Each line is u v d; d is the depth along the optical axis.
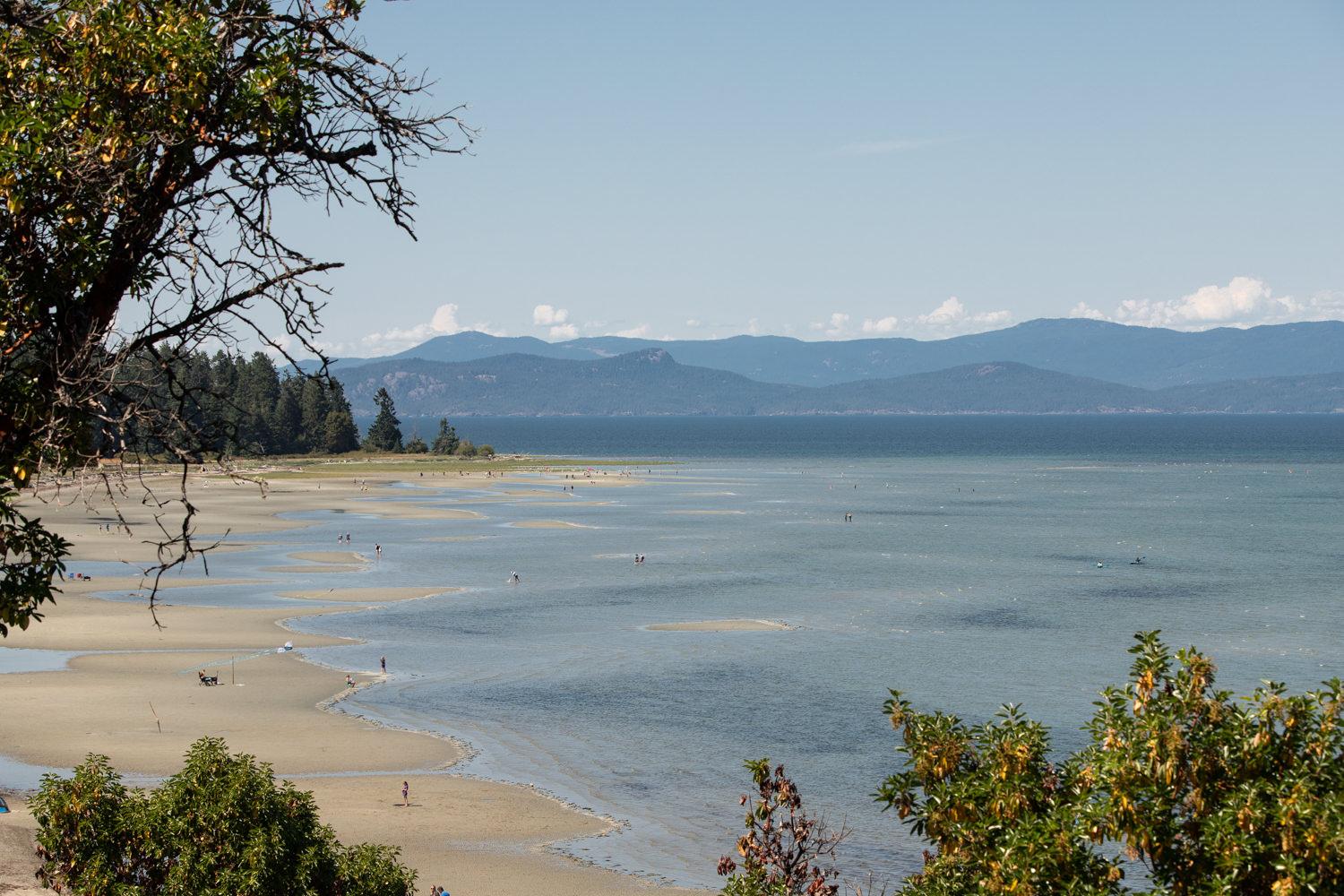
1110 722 19.28
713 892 58.19
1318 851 16.33
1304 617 131.75
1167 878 18.59
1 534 14.78
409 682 99.00
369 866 47.47
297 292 14.68
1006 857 18.94
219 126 14.63
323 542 196.62
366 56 14.76
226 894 42.72
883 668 105.00
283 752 78.94
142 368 14.59
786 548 191.50
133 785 69.38
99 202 13.90
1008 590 150.38
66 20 14.27
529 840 64.38
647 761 78.56
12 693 91.38
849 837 64.56
